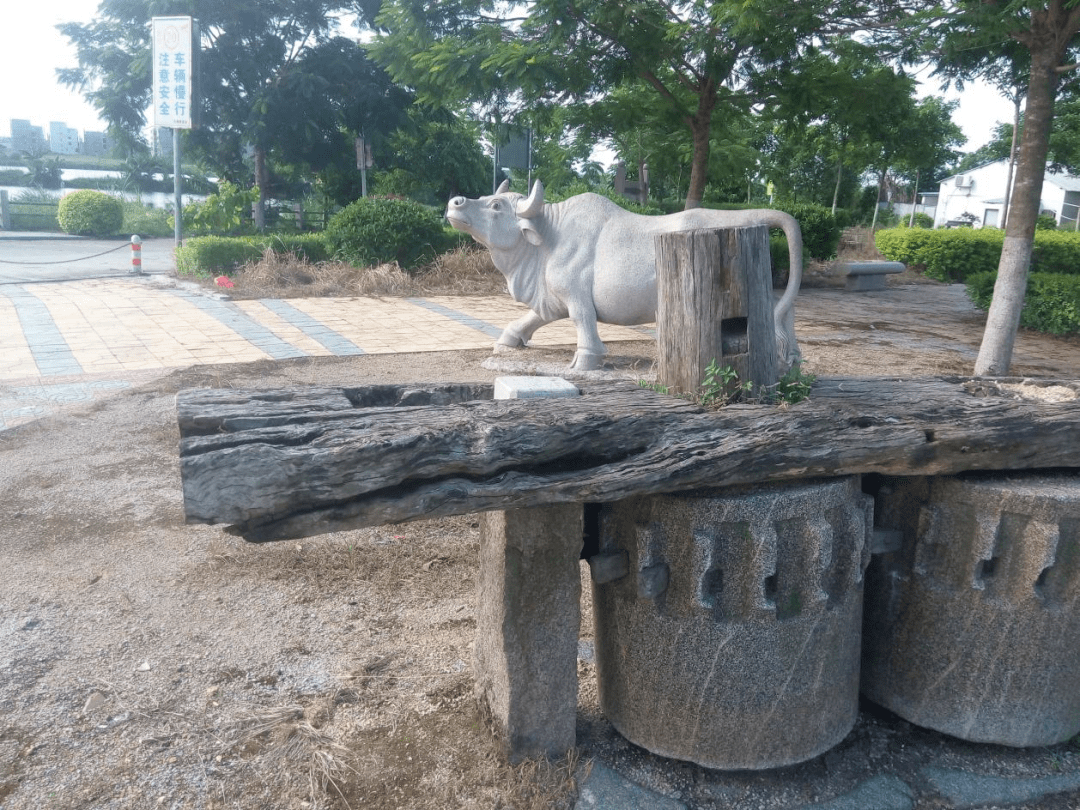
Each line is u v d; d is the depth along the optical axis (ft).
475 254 50.83
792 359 19.04
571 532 8.22
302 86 74.28
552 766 8.60
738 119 48.83
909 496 9.00
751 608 7.92
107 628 11.33
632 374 19.52
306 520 6.77
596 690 9.96
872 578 9.55
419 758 8.75
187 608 11.96
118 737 9.02
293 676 10.30
